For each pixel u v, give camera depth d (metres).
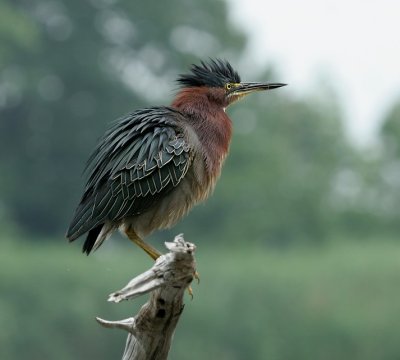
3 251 33.31
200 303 28.39
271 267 31.52
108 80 45.75
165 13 47.62
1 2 45.44
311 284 29.78
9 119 44.34
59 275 29.69
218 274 29.97
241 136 44.25
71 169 43.97
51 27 47.12
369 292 30.02
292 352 28.17
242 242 41.31
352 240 43.12
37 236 42.09
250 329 28.19
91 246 11.05
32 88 44.41
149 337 8.98
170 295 8.74
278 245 42.19
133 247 32.50
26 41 44.91
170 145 10.88
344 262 31.78
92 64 45.97
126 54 47.75
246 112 46.78
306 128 48.31
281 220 42.88
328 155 47.66
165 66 48.03
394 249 36.56
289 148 47.72
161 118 11.05
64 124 44.59
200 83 11.70
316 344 28.20
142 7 47.47
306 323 28.66
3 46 44.62
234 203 42.34
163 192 10.86
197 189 11.12
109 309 27.84
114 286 29.19
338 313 28.78
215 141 11.29
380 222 45.34
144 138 10.90
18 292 29.61
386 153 47.97
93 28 47.22
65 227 42.75
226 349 27.69
